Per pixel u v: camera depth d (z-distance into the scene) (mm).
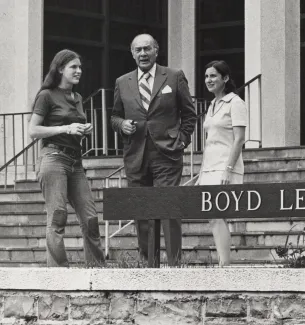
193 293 10641
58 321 11156
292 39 20734
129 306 10875
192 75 25469
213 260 15508
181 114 13320
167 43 25828
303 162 17766
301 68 23703
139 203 11375
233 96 12938
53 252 12289
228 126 12922
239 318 10469
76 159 12547
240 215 10961
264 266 12391
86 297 11039
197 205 11141
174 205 11234
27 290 11305
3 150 23391
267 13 20688
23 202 19641
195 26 25594
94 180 19734
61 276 11133
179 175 13219
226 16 25391
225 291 10516
